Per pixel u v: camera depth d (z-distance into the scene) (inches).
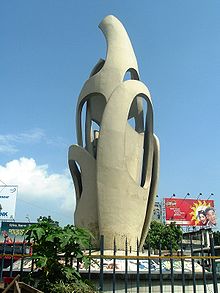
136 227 726.5
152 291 513.3
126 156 758.5
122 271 514.3
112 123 739.4
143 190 756.6
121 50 813.9
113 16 861.2
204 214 2527.1
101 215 706.8
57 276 334.0
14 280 306.2
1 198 2032.5
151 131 812.6
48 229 336.2
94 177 748.6
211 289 551.5
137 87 783.1
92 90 789.9
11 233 1819.6
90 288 338.0
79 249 339.0
